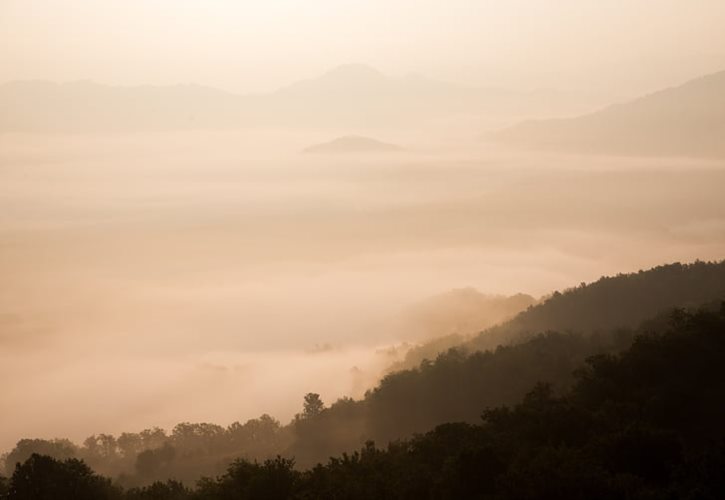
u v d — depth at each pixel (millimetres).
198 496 80500
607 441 66562
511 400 143625
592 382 94312
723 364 92250
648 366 94312
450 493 63656
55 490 85438
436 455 76000
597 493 57312
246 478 78500
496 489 61438
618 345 149500
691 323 101438
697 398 85438
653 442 64625
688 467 59844
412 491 66125
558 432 75938
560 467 61031
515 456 68688
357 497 67000
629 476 58969
